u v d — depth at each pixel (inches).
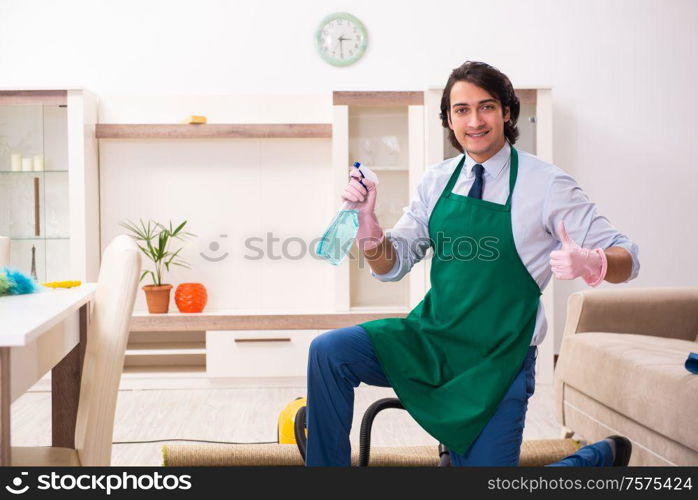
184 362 164.9
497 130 67.8
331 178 164.4
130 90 165.6
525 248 67.7
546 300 157.6
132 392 151.6
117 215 161.2
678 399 79.0
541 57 171.8
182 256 163.2
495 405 64.5
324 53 167.5
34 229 151.9
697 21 174.1
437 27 169.8
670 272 175.5
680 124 174.7
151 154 161.5
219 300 164.2
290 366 154.8
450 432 63.9
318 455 65.6
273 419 129.6
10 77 163.8
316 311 161.5
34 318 54.1
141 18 165.5
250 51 167.3
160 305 154.6
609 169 174.2
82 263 151.4
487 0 170.6
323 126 159.3
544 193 67.4
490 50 170.9
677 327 113.0
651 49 173.6
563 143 173.3
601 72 173.0
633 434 89.9
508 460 64.3
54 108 150.8
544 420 128.1
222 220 163.5
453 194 71.2
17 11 163.5
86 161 152.6
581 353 104.0
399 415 133.1
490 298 67.7
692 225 175.5
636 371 88.2
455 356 67.9
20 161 151.2
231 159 163.0
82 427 63.3
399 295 159.6
